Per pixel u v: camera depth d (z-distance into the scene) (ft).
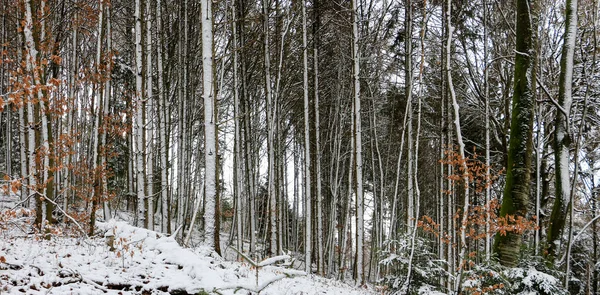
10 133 65.92
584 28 43.45
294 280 32.42
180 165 51.62
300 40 61.26
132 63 58.70
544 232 43.01
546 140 50.93
